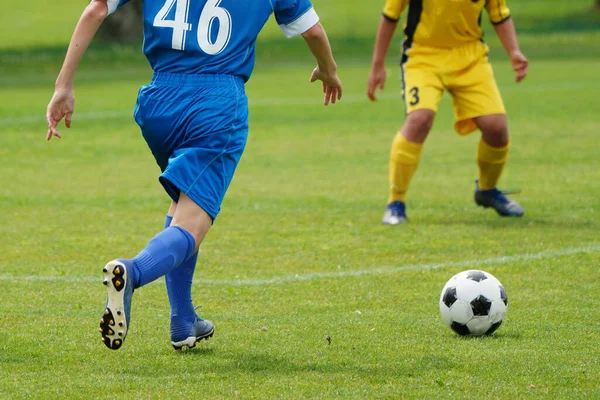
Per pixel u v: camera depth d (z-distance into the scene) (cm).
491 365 1673
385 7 3269
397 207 3303
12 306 2170
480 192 3425
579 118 6300
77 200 3816
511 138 5494
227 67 1645
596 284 2384
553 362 1689
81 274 2553
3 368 1664
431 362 1695
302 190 4059
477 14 3150
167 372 1644
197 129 1608
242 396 1498
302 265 2666
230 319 2061
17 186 4178
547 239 2967
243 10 1658
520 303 2198
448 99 7775
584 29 14138
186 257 1562
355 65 10975
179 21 1639
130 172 4625
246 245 2944
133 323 2012
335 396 1498
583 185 4034
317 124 6350
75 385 1558
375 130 6056
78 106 7456
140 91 1675
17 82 9806
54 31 14900
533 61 10975
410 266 2634
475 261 2672
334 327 1980
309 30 1723
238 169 4672
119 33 13162
